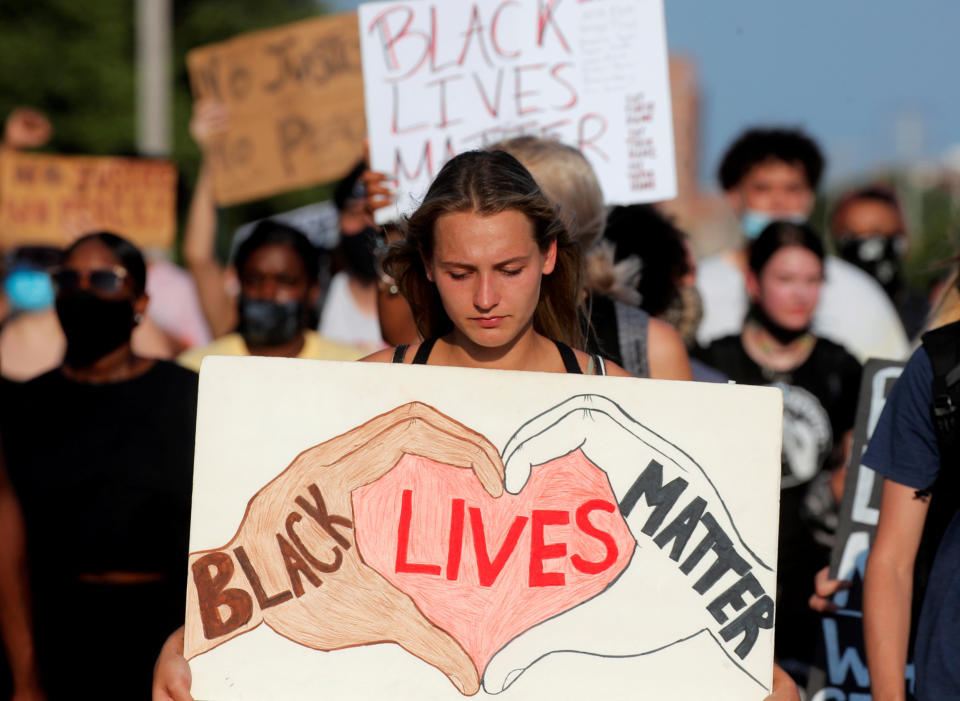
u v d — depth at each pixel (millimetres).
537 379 6562
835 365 12562
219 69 16234
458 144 10531
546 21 10344
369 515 6496
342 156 15797
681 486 6508
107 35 52594
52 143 51000
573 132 10273
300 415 6539
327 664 6402
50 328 15531
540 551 6477
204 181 16531
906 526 7238
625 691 6387
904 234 16969
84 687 9594
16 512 9555
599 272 8898
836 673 9297
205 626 6422
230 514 6480
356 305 15961
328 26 15797
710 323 15406
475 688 6387
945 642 6957
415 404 6559
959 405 6945
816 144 15773
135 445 9711
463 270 6328
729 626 6430
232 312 16797
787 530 12047
